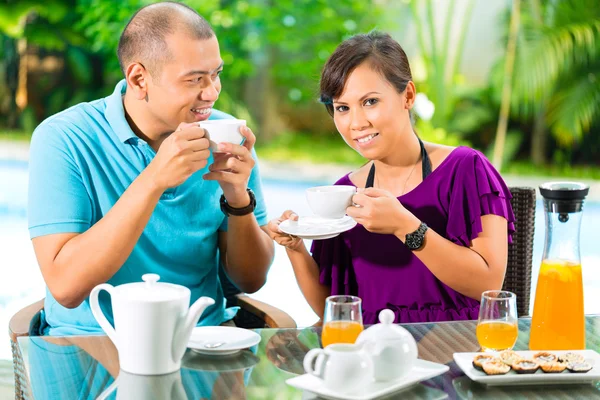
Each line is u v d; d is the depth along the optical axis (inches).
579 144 362.3
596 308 176.7
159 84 85.0
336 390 59.2
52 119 89.5
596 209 288.0
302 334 74.0
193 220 91.1
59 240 84.7
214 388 62.3
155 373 64.6
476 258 83.0
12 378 131.6
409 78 86.0
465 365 64.4
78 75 407.5
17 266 214.5
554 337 69.2
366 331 63.0
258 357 68.4
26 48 402.6
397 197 90.3
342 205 79.0
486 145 379.6
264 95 396.5
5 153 361.4
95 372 65.4
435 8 378.3
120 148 88.7
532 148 368.8
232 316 97.1
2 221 260.1
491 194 87.1
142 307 62.8
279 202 285.6
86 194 87.9
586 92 347.6
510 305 67.6
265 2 385.1
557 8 346.0
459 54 372.8
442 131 360.2
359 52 83.0
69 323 87.4
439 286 88.0
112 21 377.1
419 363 65.4
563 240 69.2
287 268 215.8
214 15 367.6
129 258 88.7
